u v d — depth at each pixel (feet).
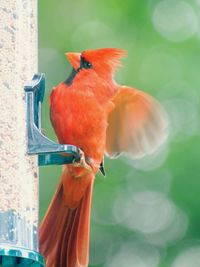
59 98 32.27
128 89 32.48
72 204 32.55
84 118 32.22
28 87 31.60
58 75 48.65
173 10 50.39
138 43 49.60
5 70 31.65
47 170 45.14
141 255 48.37
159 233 48.34
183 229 48.29
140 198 48.11
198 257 48.24
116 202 48.01
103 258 48.19
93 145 32.32
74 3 50.29
